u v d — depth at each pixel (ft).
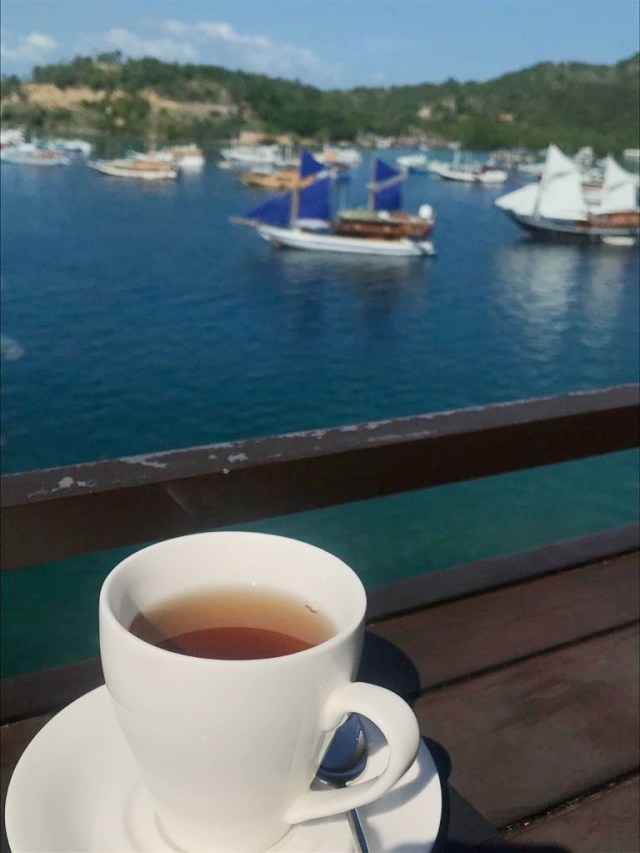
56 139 176.14
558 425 2.62
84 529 1.99
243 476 2.14
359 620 1.03
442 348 52.75
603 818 1.52
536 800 1.55
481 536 30.27
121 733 1.20
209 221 93.86
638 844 1.46
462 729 1.74
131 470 2.05
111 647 0.97
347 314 59.21
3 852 1.11
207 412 43.21
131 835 1.06
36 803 1.04
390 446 2.33
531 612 2.27
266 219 79.82
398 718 0.96
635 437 2.83
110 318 56.39
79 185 119.03
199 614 1.13
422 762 1.19
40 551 1.96
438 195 124.57
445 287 67.77
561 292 66.54
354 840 1.02
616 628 2.21
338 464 2.27
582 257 80.69
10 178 123.03
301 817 1.03
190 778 0.98
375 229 79.46
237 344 52.29
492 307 61.77
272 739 0.96
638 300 65.10
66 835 1.02
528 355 51.96
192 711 0.93
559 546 2.66
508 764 1.64
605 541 2.71
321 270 71.92
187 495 2.09
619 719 1.81
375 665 1.97
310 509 2.28
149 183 125.70
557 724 1.77
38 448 38.63
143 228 87.86
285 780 1.00
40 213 94.02
